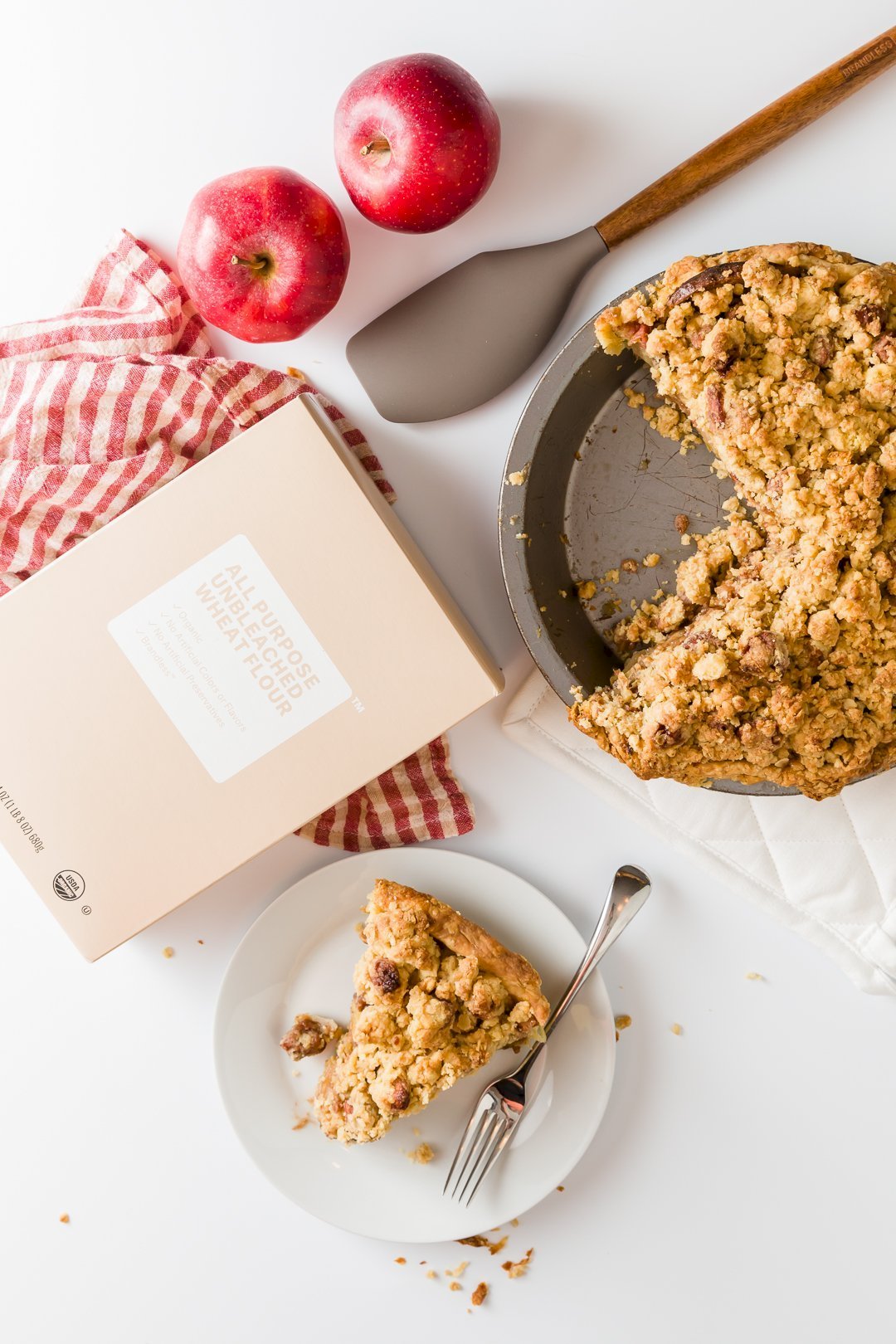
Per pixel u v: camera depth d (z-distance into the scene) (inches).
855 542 28.4
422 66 29.9
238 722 30.0
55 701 30.2
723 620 29.2
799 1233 33.8
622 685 30.0
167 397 32.0
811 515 28.6
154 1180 34.3
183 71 32.4
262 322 31.4
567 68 31.9
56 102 32.5
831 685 28.9
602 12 31.7
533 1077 32.7
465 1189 32.4
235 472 29.7
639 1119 33.9
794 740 29.0
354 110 30.3
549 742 32.9
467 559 33.0
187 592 29.9
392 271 32.5
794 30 31.5
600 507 31.7
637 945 33.7
